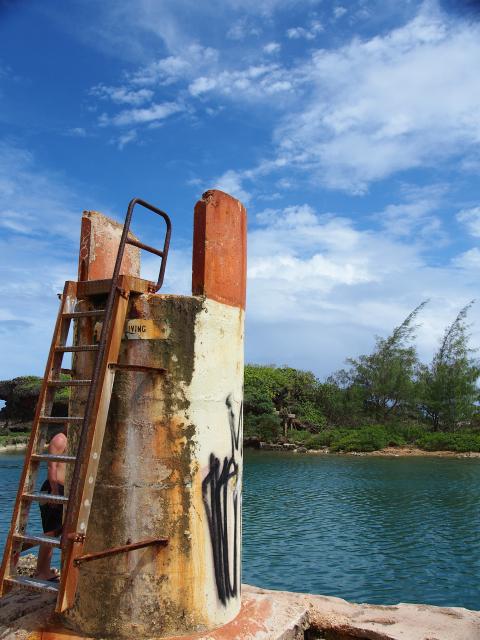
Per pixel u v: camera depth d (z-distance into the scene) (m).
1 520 14.93
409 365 45.94
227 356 4.81
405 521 15.83
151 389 4.43
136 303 4.54
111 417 4.45
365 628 4.71
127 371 4.45
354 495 20.14
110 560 4.32
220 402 4.70
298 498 19.55
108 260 5.38
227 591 4.61
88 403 4.04
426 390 45.31
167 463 4.38
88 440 4.03
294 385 45.81
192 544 4.38
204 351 4.58
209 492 4.52
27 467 4.30
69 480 4.75
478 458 33.25
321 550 12.86
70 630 4.41
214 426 4.62
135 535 4.33
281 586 10.50
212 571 4.49
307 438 40.78
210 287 4.67
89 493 4.00
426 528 14.97
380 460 32.44
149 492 4.36
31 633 4.36
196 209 4.75
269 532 14.62
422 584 10.56
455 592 10.14
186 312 4.53
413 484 22.77
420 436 41.06
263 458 33.75
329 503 18.59
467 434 39.91
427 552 12.69
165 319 4.50
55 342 4.52
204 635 4.29
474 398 44.00
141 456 4.38
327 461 31.88
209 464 4.55
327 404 45.75
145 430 4.41
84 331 4.73
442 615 5.00
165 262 4.79
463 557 12.24
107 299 4.49
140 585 4.28
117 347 4.34
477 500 18.84
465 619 4.90
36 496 4.19
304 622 4.84
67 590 3.80
